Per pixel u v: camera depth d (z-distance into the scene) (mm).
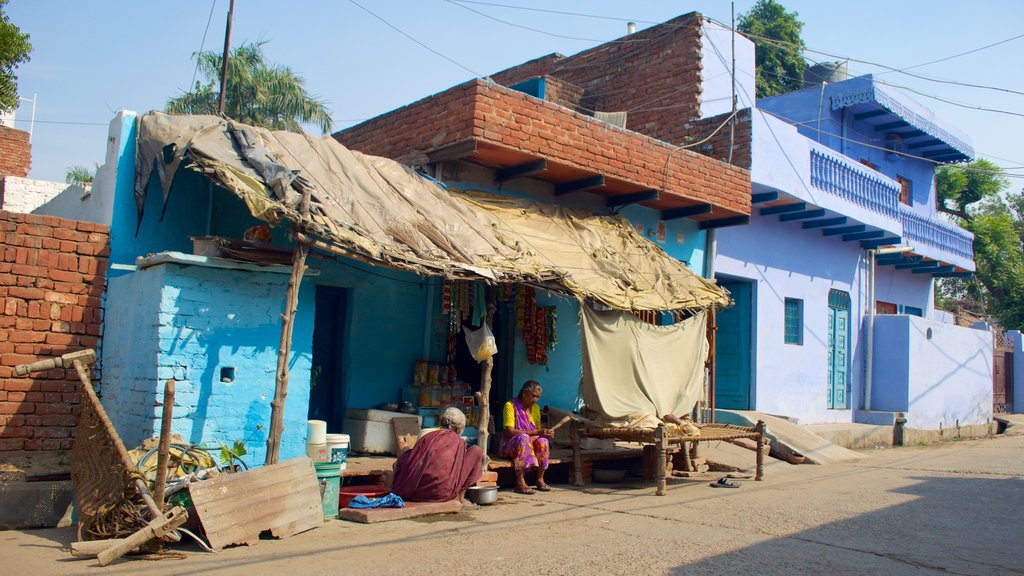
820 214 16562
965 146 23875
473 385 11602
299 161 8586
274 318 8031
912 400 19500
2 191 15391
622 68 17109
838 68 24891
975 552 6766
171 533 5977
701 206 13000
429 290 11234
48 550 6043
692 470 11914
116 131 8789
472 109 9969
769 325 16219
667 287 11188
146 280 7727
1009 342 28516
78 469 6805
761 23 29781
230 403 7680
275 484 6781
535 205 11180
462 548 6469
